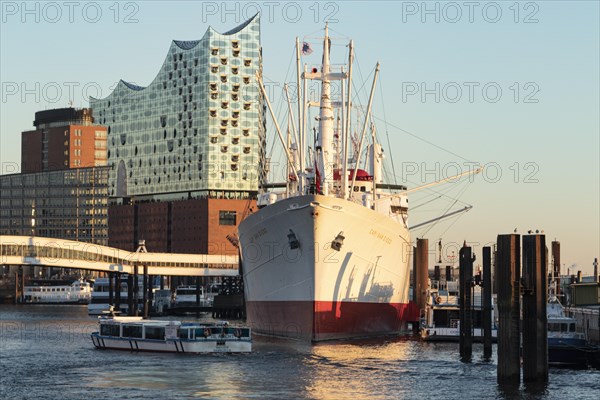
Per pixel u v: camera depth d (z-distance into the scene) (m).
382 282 145.62
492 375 104.88
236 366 111.69
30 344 144.88
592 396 91.50
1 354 127.75
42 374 106.75
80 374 106.50
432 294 164.50
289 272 134.75
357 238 135.75
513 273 92.06
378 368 110.00
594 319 119.94
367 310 142.00
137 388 96.62
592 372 107.19
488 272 120.88
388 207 163.12
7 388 96.94
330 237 131.12
